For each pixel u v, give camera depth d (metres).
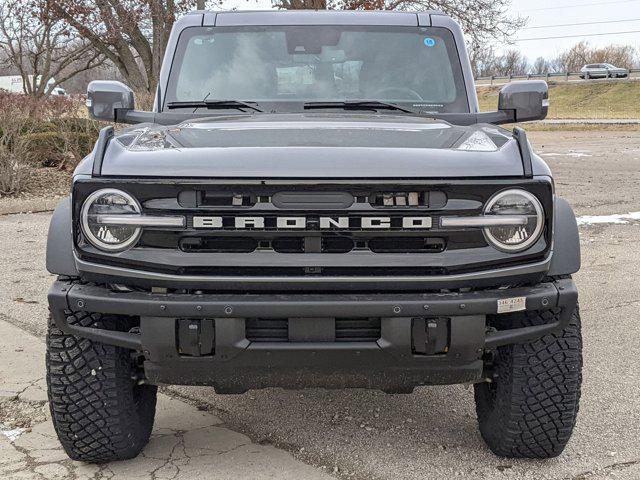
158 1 20.88
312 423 4.17
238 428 4.12
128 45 25.08
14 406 4.42
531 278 3.16
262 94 4.55
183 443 3.91
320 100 4.54
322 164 3.08
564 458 3.71
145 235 3.08
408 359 3.13
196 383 3.28
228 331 3.06
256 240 3.09
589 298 6.80
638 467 3.62
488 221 3.08
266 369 3.16
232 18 4.82
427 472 3.57
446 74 4.62
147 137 3.55
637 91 65.31
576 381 3.39
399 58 4.66
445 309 3.05
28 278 7.60
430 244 3.10
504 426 3.52
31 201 12.49
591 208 11.91
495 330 3.26
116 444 3.51
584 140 31.83
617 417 4.21
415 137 3.52
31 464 3.68
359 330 3.14
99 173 3.11
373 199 3.06
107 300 3.10
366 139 3.46
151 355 3.14
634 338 5.66
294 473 3.57
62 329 3.24
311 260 3.06
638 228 10.21
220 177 3.04
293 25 4.77
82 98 15.79
